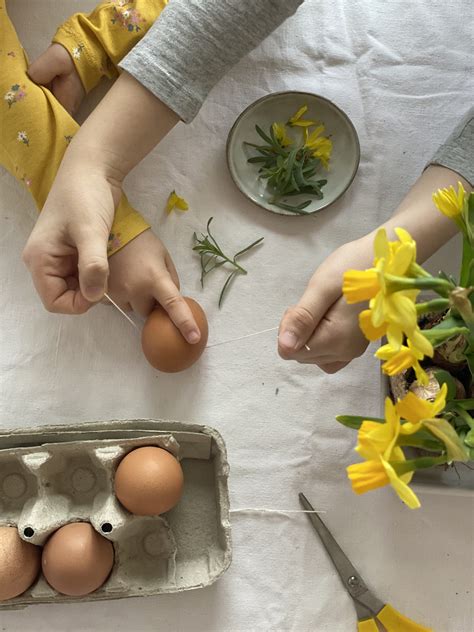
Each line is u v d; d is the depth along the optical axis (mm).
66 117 448
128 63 418
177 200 472
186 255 473
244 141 484
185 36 419
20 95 440
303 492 452
